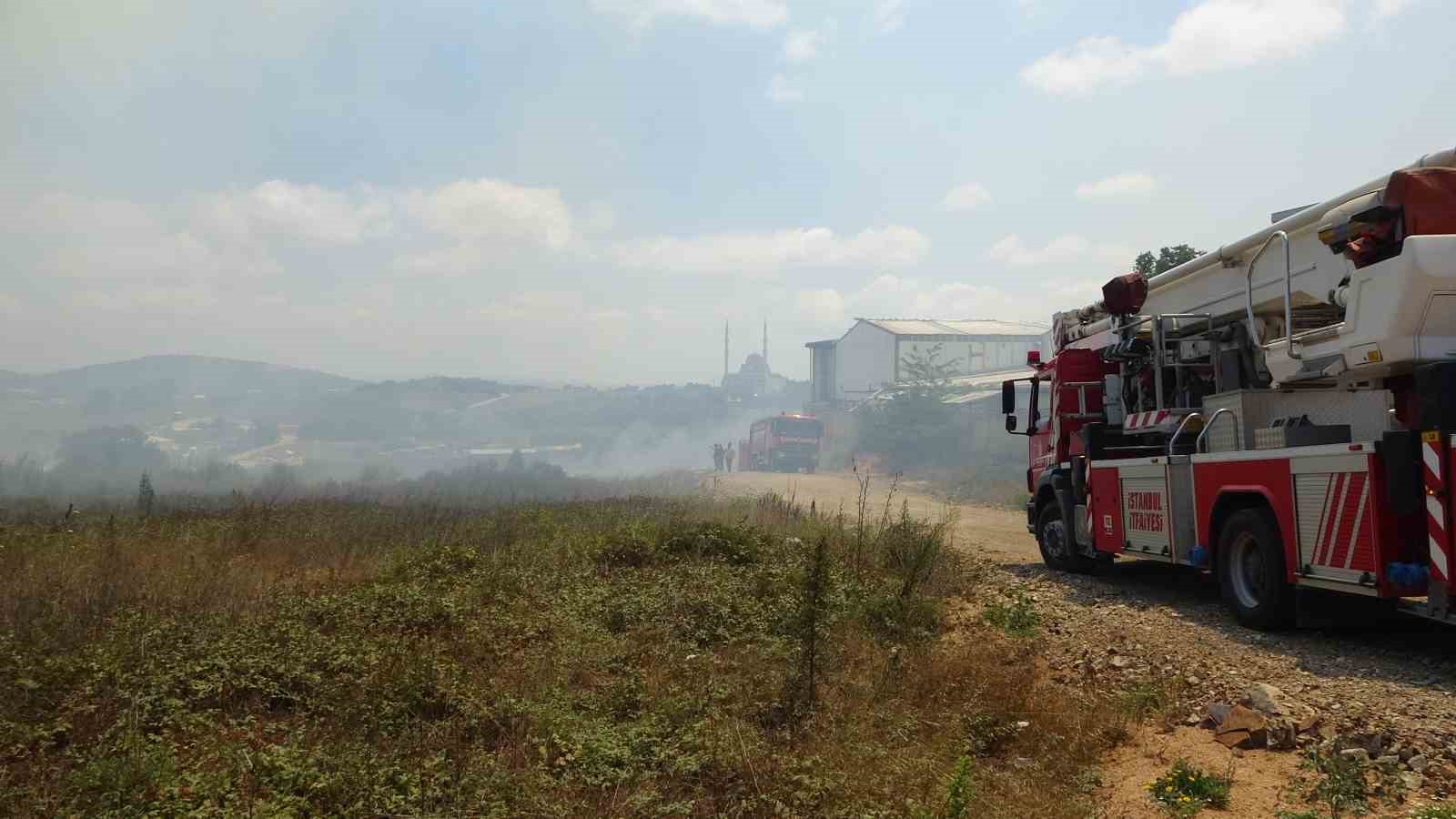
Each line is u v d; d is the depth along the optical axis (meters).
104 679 7.29
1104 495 12.77
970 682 8.05
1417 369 7.70
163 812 5.25
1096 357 14.66
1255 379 11.70
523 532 15.68
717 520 16.81
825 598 9.73
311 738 6.51
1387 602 9.06
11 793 5.41
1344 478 8.22
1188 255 28.45
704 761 6.18
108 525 14.62
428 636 9.15
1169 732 7.09
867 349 80.88
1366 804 5.43
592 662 8.57
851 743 6.58
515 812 5.50
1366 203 9.30
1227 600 9.96
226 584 10.84
